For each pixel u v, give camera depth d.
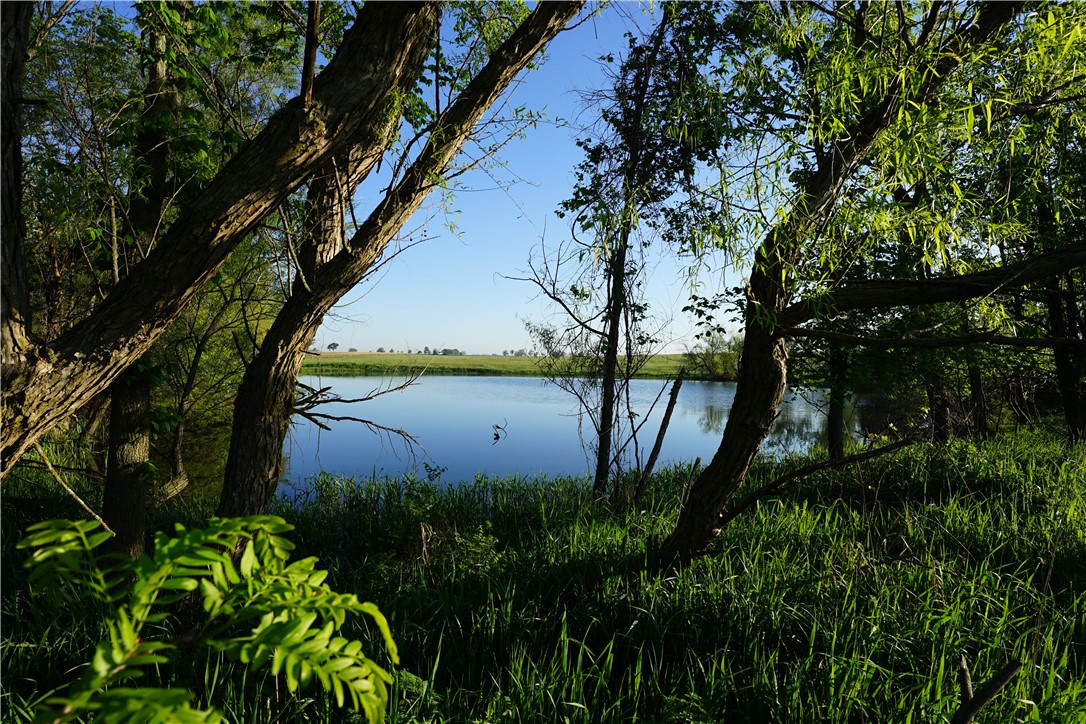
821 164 3.77
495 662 3.75
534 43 4.10
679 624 4.05
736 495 7.68
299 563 1.14
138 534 5.04
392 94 3.38
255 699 3.26
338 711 3.22
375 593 4.83
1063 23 3.24
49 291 5.86
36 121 5.42
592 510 7.05
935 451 8.41
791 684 3.34
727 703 3.36
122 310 2.85
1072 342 3.23
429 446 14.64
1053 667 3.25
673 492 7.95
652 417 19.70
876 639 3.66
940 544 5.57
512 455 13.38
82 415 8.33
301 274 4.12
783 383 4.23
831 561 4.73
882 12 3.67
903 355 8.22
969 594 4.11
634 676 3.56
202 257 2.91
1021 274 3.41
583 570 4.92
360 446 14.75
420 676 3.68
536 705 3.29
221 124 5.36
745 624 3.98
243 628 3.37
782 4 3.77
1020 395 11.69
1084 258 3.34
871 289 3.80
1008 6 3.35
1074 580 4.79
